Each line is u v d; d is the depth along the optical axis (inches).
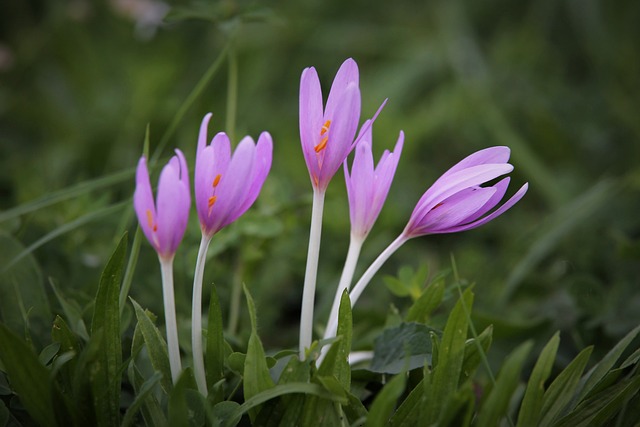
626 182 41.0
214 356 27.3
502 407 25.5
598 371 28.0
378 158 53.6
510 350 32.9
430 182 53.1
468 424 25.9
